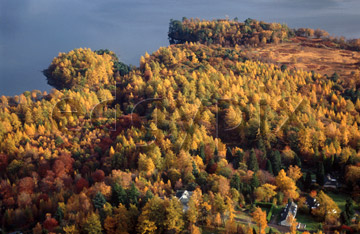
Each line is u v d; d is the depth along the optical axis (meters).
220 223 123.50
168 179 151.25
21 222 134.50
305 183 152.38
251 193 142.12
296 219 131.00
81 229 121.00
